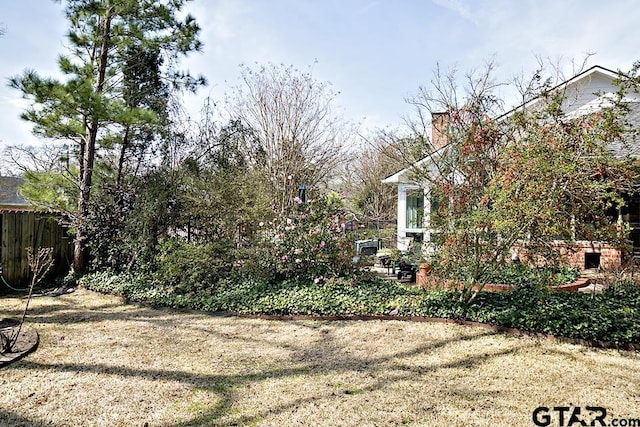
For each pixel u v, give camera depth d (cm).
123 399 368
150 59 995
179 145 969
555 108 527
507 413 340
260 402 364
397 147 1356
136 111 802
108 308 714
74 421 329
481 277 583
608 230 497
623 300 611
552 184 485
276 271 759
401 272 920
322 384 401
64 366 444
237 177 871
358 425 324
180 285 748
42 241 914
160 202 833
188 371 434
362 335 549
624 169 491
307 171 1656
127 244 845
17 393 376
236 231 841
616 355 464
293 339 542
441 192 583
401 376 417
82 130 839
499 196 507
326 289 690
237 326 602
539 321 525
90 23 901
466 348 493
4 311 694
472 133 566
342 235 768
